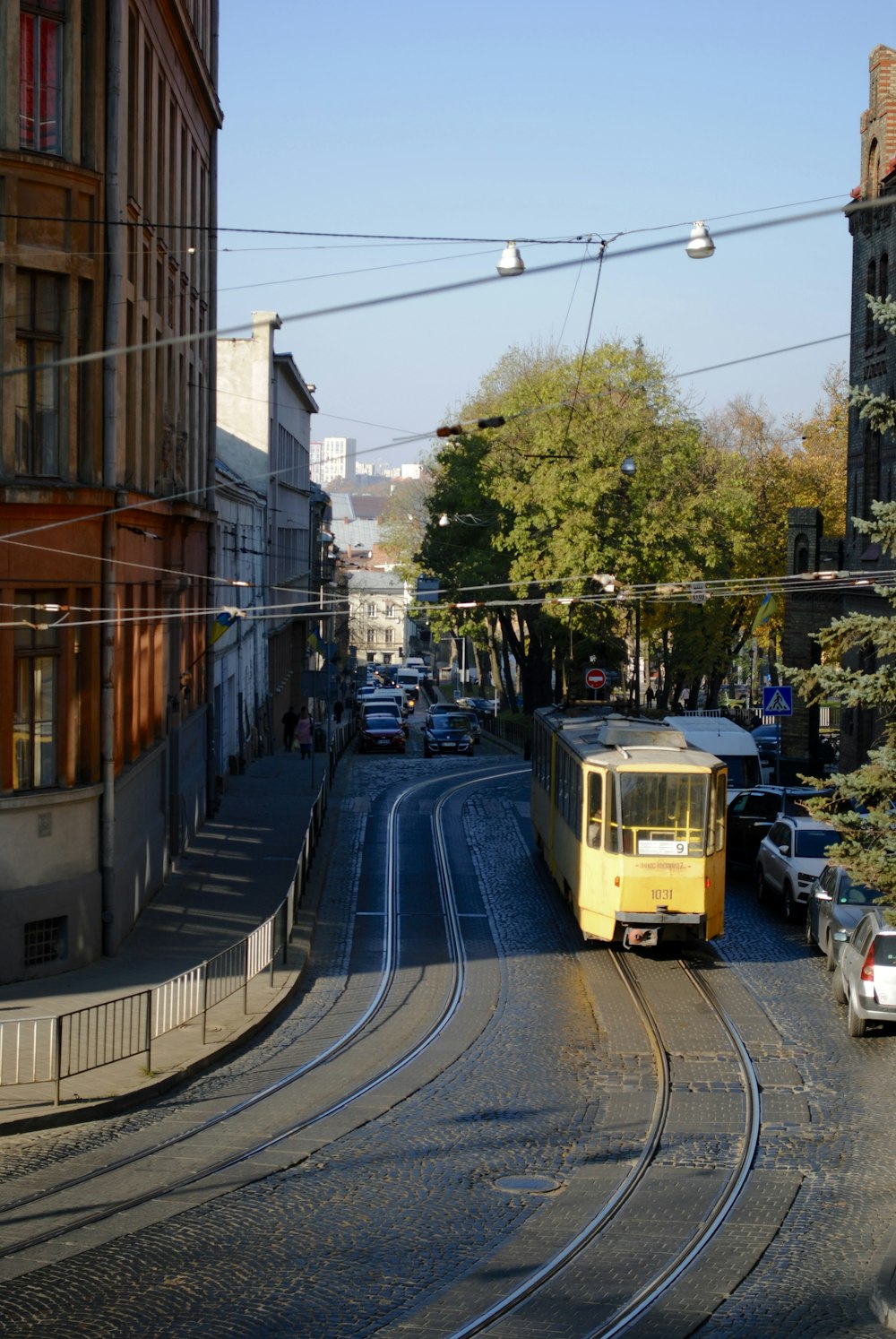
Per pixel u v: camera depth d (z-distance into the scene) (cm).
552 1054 1750
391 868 3152
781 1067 1688
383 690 8838
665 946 2427
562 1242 1113
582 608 4803
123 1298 986
